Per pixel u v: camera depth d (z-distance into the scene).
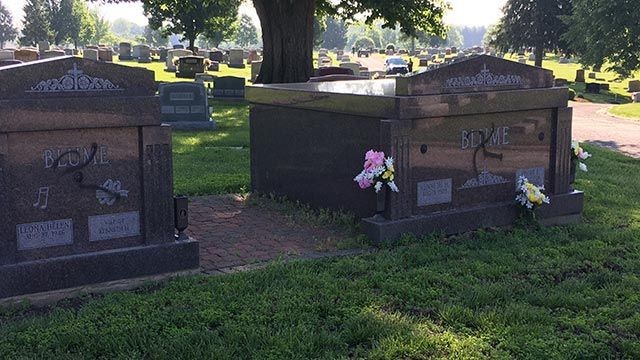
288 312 4.75
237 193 9.58
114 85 5.40
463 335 4.48
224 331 4.44
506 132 7.66
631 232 7.33
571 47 44.75
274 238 7.10
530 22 53.56
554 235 7.19
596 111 30.77
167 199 5.71
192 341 4.27
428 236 6.91
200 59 38.59
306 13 24.45
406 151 6.88
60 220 5.32
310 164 8.22
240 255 6.48
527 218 7.67
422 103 6.87
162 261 5.65
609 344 4.42
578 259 6.30
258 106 9.11
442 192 7.23
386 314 4.77
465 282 5.51
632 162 14.16
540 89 7.79
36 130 5.10
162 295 5.12
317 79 15.59
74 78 5.23
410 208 7.00
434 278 5.54
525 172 7.88
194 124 16.77
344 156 7.61
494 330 4.53
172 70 45.88
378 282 5.44
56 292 5.22
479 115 7.40
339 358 4.05
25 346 4.20
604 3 37.34
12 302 5.04
